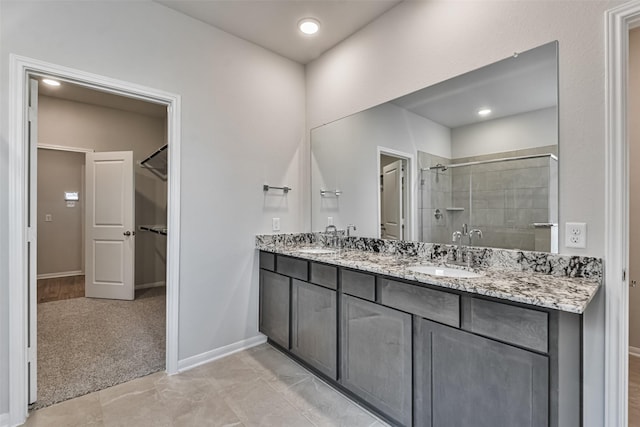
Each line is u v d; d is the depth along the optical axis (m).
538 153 1.57
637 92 2.42
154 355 2.47
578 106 1.45
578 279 1.40
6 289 1.67
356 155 2.53
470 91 1.84
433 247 2.01
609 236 1.36
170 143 2.26
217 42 2.47
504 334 1.22
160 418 1.75
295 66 2.98
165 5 2.21
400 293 1.61
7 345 1.67
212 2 2.18
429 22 2.04
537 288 1.25
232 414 1.79
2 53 1.66
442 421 1.43
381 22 2.32
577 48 1.45
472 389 1.32
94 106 4.43
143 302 3.84
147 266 4.69
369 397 1.78
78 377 2.14
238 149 2.59
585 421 1.40
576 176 1.45
